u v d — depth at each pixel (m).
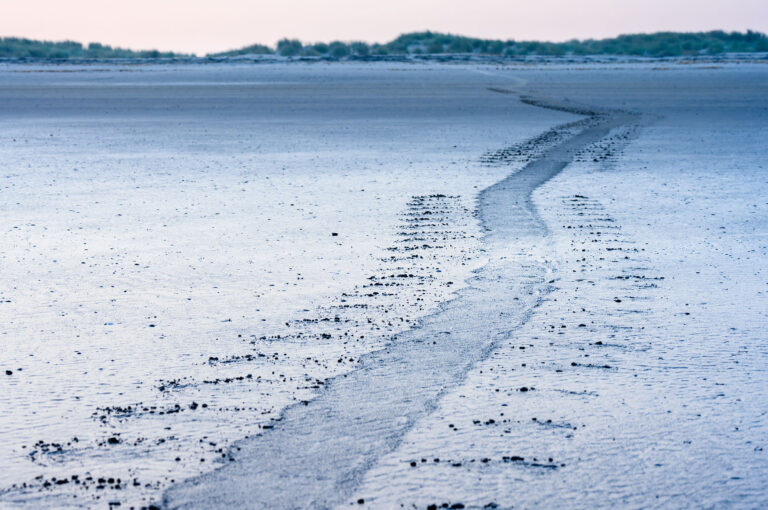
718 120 43.88
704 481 7.19
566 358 10.08
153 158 29.62
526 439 7.95
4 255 15.33
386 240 16.56
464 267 14.45
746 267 14.51
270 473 7.32
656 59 138.88
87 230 17.48
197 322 11.52
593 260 14.97
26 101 58.34
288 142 34.94
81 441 7.92
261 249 15.82
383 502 6.85
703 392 9.05
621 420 8.35
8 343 10.66
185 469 7.39
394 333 11.02
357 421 8.34
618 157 29.50
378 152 31.30
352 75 92.94
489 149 32.00
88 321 11.57
